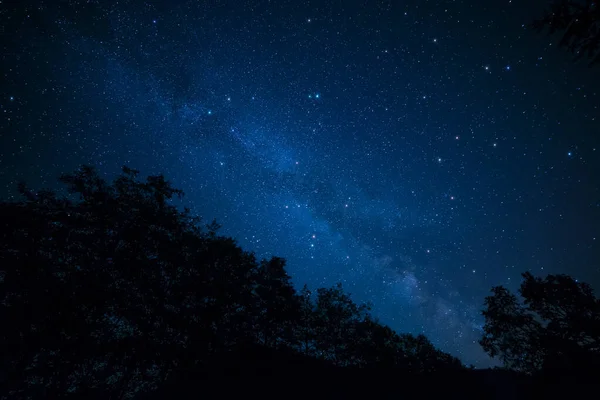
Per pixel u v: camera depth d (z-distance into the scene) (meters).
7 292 9.67
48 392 9.84
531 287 11.79
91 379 11.07
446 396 9.55
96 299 10.63
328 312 18.19
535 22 4.04
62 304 9.95
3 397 9.22
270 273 16.05
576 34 3.85
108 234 12.62
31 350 9.34
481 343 13.05
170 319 11.93
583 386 8.54
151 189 13.90
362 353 16.19
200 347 11.81
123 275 12.21
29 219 10.54
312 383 10.28
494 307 12.74
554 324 11.02
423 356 15.38
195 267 13.87
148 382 12.39
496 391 9.45
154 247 13.08
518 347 12.03
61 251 11.36
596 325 9.86
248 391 9.51
